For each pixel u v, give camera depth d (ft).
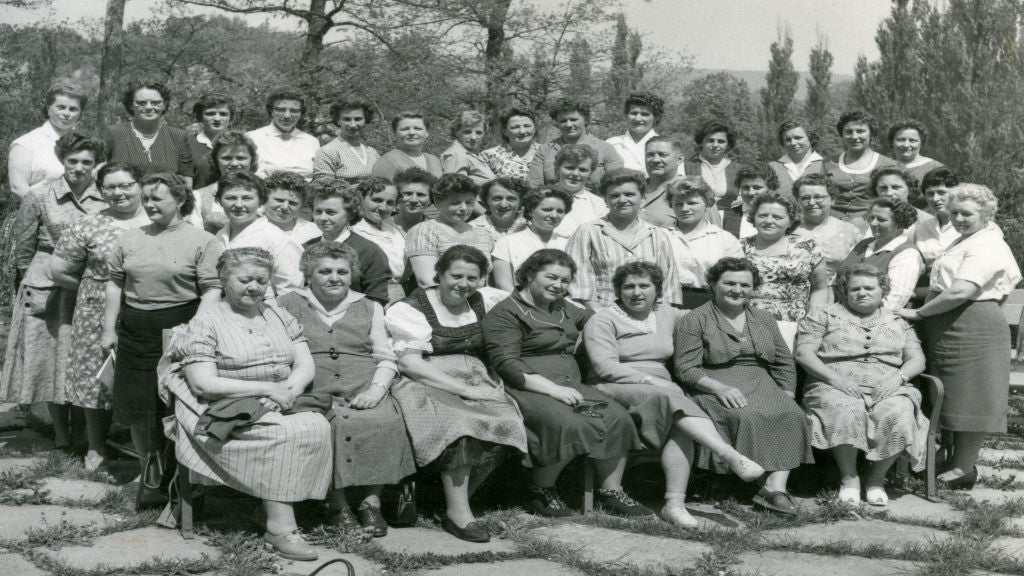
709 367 18.49
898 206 20.42
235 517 16.28
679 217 21.12
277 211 20.16
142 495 16.12
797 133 26.48
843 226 21.75
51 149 21.83
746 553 15.07
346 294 17.12
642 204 23.57
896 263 20.38
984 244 19.31
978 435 19.40
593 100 62.75
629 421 16.81
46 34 91.15
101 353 18.48
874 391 18.44
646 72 65.82
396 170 24.30
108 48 52.08
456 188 19.93
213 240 17.58
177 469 15.35
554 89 62.85
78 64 95.45
